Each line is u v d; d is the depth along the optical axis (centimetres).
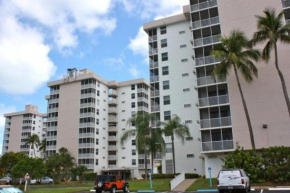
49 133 7750
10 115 11462
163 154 3884
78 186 3966
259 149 3125
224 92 3819
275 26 2850
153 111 4794
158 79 4931
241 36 3036
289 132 3058
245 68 3048
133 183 3344
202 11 4078
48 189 3191
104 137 7644
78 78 7719
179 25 5062
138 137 3841
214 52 3028
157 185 3000
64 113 7669
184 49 4891
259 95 3288
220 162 3362
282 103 3158
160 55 5056
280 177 2511
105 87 8088
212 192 2316
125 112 7906
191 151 4369
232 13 3669
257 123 3225
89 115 7300
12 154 4597
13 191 1638
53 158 6228
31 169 3306
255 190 2117
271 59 3309
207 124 3512
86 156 6994
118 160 7531
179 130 3750
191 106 4562
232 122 3350
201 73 3944
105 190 2458
